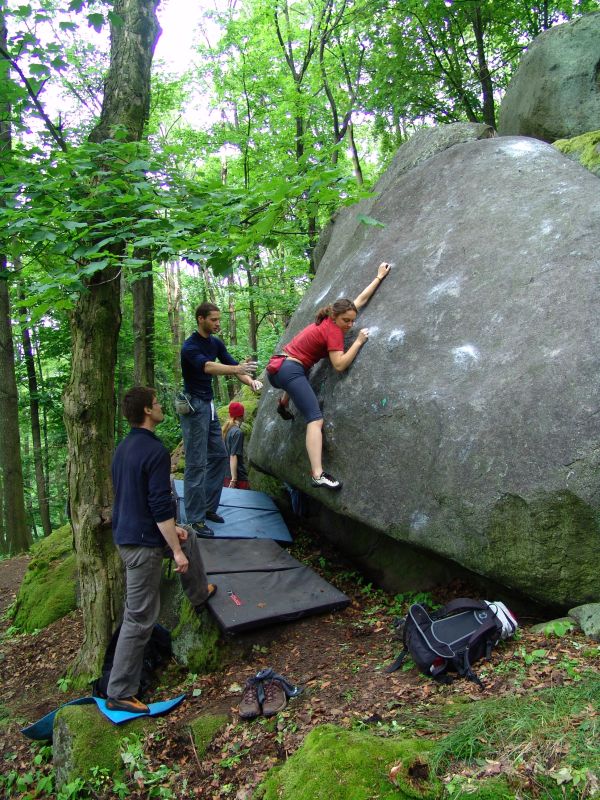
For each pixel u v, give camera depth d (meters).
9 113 4.57
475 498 3.56
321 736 2.74
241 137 14.63
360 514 4.38
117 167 4.29
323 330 4.79
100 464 4.82
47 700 4.86
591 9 11.51
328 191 3.79
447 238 4.83
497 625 3.25
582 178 4.40
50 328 14.53
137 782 3.30
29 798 3.72
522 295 3.93
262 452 5.93
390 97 12.41
